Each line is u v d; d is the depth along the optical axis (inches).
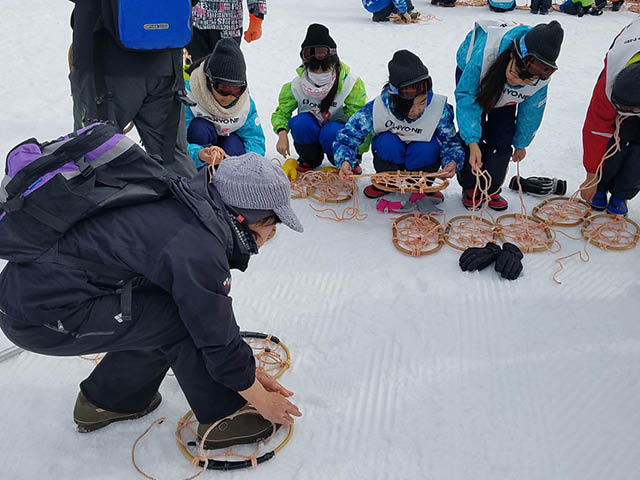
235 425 78.7
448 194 146.1
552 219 132.5
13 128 178.5
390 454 78.2
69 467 76.0
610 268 116.7
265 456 76.9
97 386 77.8
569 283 112.2
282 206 65.2
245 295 109.1
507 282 112.6
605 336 99.0
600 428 81.8
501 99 123.6
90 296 61.9
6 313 62.4
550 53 110.1
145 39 100.3
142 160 64.1
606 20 366.0
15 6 340.5
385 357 94.9
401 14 343.0
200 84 127.9
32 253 60.2
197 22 153.4
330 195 143.3
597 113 118.5
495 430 81.7
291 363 93.5
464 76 124.7
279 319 103.2
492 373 91.6
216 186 65.4
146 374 76.8
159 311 66.3
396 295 109.2
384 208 136.9
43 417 83.0
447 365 93.1
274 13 362.6
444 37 313.9
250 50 273.3
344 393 88.0
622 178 128.9
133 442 79.8
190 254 60.9
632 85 105.1
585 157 125.5
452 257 120.3
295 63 254.8
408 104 122.0
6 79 221.8
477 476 75.1
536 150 171.3
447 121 130.0
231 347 66.9
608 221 130.1
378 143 135.0
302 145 151.0
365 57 271.1
